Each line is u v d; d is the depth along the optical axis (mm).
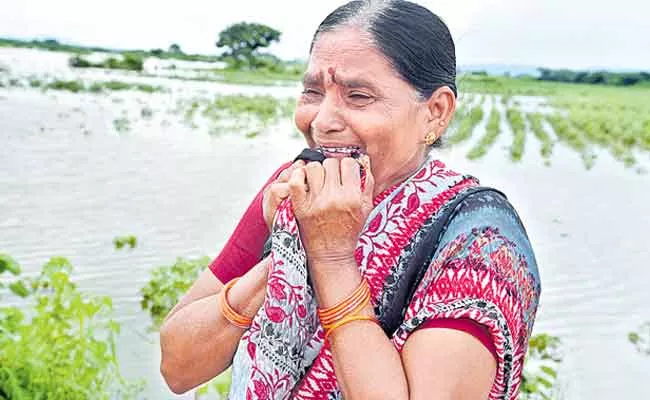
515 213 1944
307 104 1979
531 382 5504
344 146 1921
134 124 28094
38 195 14391
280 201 1944
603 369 7465
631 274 11359
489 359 1775
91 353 5480
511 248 1858
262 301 2037
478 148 25688
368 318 1816
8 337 5043
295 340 1938
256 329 1973
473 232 1860
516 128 33906
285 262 1917
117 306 8141
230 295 2059
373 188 1913
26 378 4902
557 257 12305
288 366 1939
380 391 1737
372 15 1915
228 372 5008
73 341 5129
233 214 13883
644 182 21234
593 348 8086
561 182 20469
